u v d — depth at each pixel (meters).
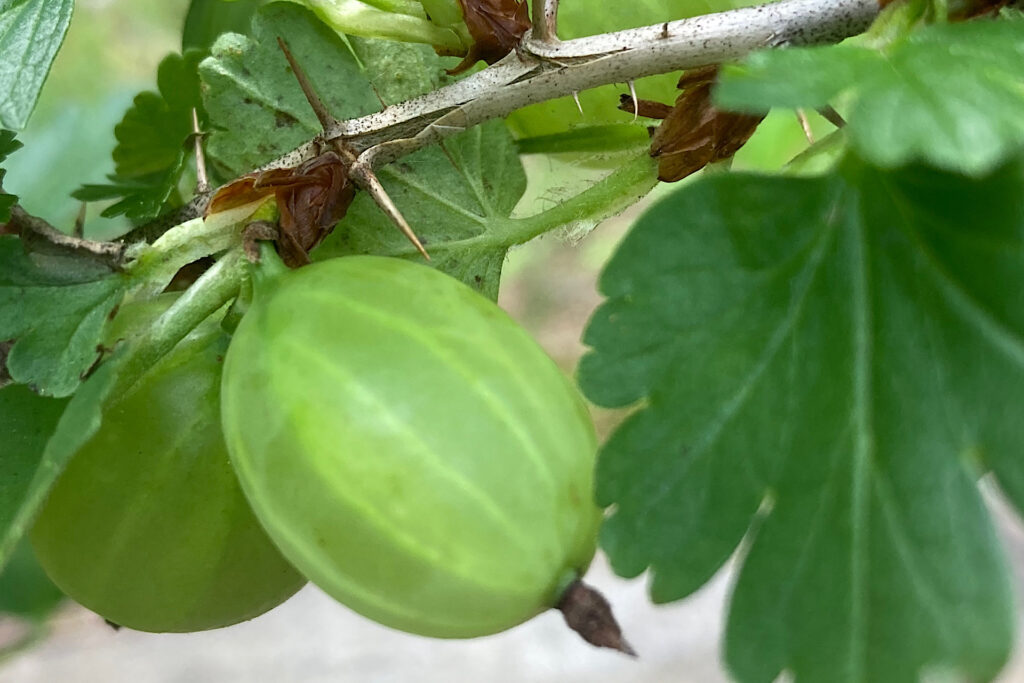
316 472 0.15
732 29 0.16
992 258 0.15
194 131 0.19
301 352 0.15
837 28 0.16
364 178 0.16
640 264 0.15
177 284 0.17
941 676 0.15
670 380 0.15
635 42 0.16
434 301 0.15
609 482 0.15
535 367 0.15
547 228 0.17
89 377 0.16
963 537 0.15
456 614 0.15
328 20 0.17
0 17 0.16
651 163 0.17
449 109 0.16
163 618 0.17
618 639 0.15
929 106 0.15
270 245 0.16
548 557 0.15
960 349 0.15
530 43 0.16
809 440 0.15
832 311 0.15
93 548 0.16
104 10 0.41
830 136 0.17
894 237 0.15
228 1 0.19
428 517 0.15
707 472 0.15
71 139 0.25
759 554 0.15
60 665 0.44
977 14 0.16
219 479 0.16
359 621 0.45
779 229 0.15
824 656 0.15
